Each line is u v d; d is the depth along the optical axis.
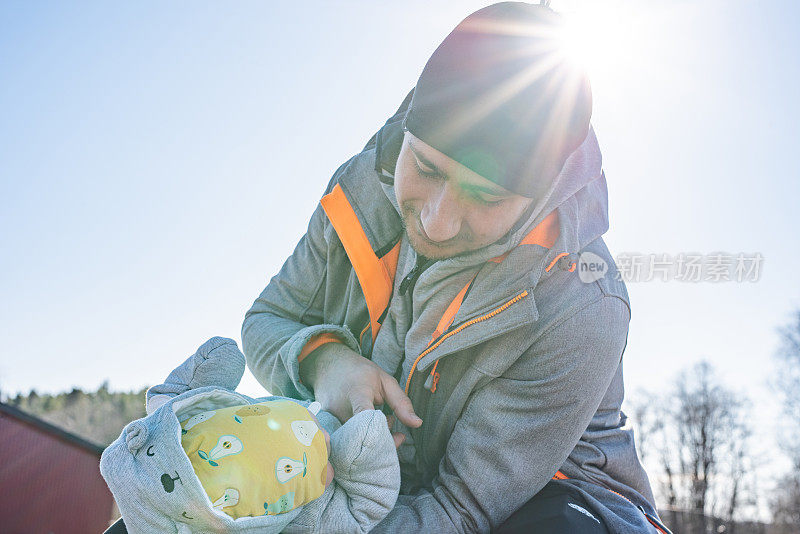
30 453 17.61
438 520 1.55
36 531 17.27
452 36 1.40
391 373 1.81
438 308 1.67
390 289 1.80
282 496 1.31
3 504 17.14
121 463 1.26
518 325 1.55
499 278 1.58
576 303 1.58
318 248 1.97
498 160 1.34
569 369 1.58
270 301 2.05
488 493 1.58
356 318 1.91
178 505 1.20
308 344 1.79
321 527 1.40
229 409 1.39
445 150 1.34
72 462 17.89
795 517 22.72
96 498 18.00
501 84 1.34
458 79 1.34
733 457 23.75
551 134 1.37
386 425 1.50
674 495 24.16
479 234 1.48
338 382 1.67
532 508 1.58
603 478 1.74
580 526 1.50
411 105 1.43
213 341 1.74
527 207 1.50
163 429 1.27
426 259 1.68
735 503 23.52
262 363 1.90
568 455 1.67
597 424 1.78
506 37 1.38
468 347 1.62
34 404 22.55
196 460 1.27
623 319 1.64
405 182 1.49
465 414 1.67
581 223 1.69
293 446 1.36
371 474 1.47
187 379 1.68
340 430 1.50
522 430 1.59
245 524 1.24
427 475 1.79
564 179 1.58
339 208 1.79
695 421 24.22
